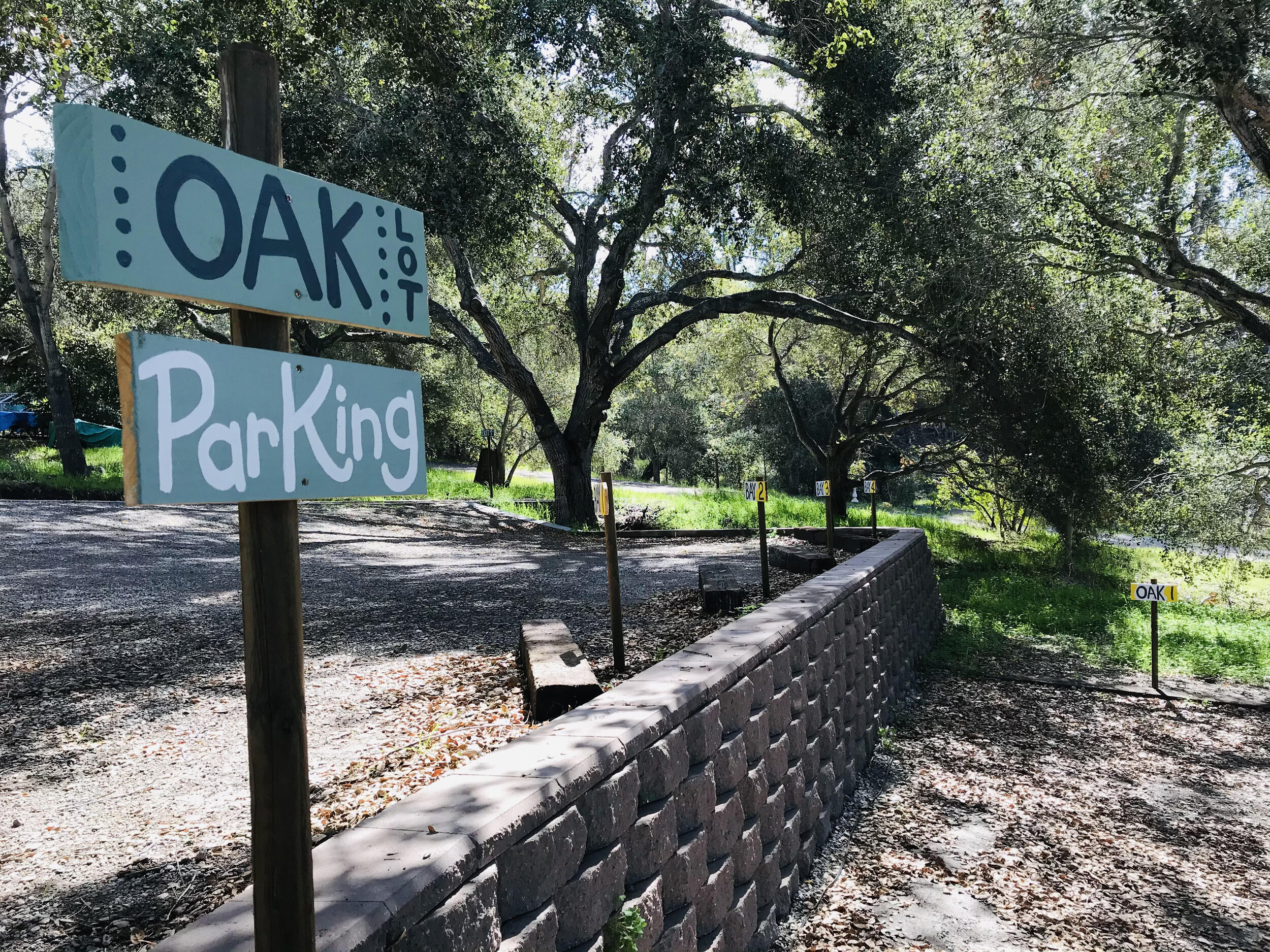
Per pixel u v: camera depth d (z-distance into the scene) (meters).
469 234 15.60
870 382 29.56
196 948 1.66
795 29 15.88
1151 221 15.98
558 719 3.26
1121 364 18.05
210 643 7.37
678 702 3.52
